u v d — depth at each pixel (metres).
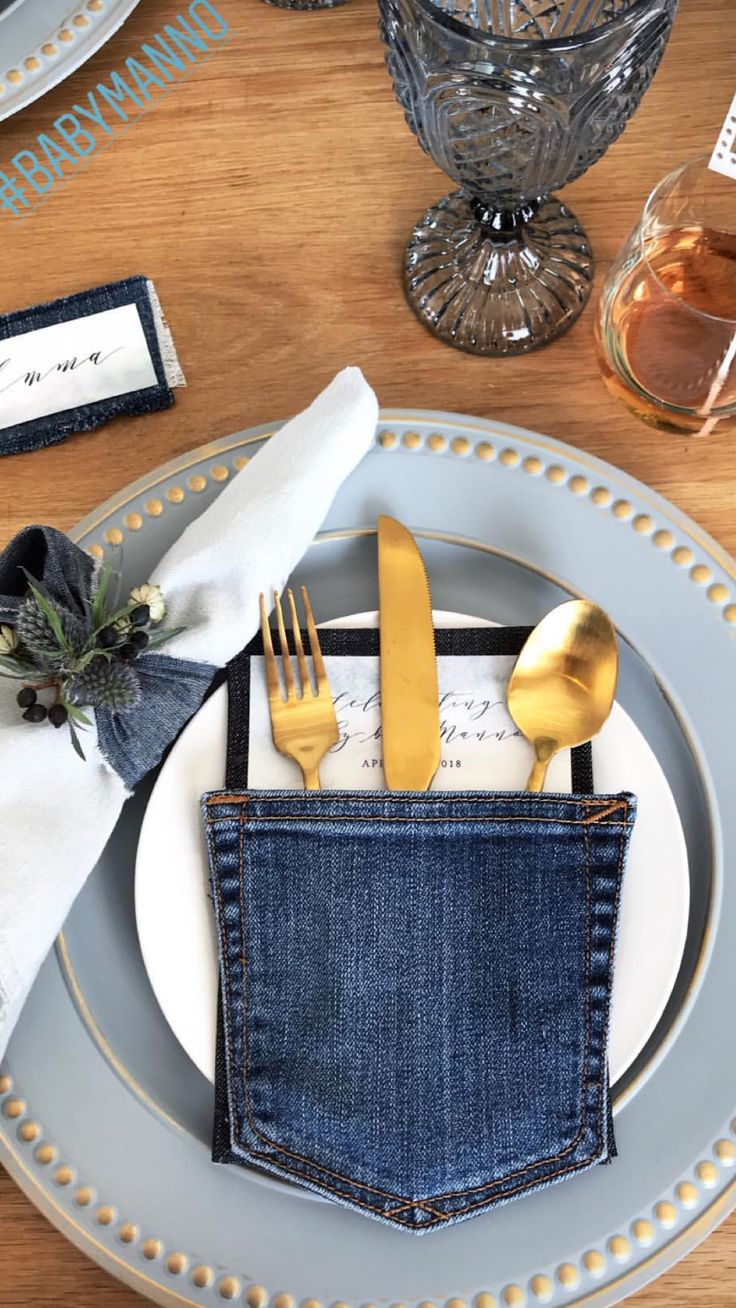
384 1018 0.42
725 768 0.47
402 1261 0.41
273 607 0.49
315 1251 0.41
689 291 0.54
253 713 0.47
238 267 0.60
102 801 0.46
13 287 0.60
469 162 0.49
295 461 0.49
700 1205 0.41
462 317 0.58
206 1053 0.42
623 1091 0.42
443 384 0.58
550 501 0.51
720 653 0.49
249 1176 0.42
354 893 0.43
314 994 0.42
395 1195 0.40
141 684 0.46
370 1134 0.41
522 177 0.50
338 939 0.42
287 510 0.48
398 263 0.60
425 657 0.48
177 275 0.60
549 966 0.42
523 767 0.47
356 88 0.63
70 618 0.45
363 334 0.59
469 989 0.42
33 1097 0.43
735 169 0.46
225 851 0.43
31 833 0.44
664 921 0.44
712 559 0.50
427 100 0.47
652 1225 0.41
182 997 0.43
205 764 0.47
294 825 0.43
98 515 0.51
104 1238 0.41
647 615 0.50
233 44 0.64
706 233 0.55
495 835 0.43
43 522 0.56
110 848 0.48
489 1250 0.41
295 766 0.47
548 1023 0.42
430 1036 0.42
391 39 0.46
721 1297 0.42
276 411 0.58
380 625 0.48
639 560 0.50
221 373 0.58
